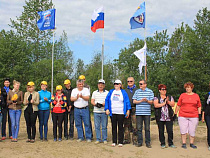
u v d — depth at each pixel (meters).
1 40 27.38
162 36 29.55
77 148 6.86
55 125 7.84
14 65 27.38
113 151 6.60
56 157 5.95
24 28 33.47
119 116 7.11
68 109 8.02
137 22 12.98
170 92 26.08
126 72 30.84
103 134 7.61
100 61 31.55
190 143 7.22
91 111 25.06
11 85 26.25
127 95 7.17
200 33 21.84
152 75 26.73
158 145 7.41
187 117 7.14
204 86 21.52
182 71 22.06
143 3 12.77
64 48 34.84
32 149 6.66
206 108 7.04
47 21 12.18
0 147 6.82
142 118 7.20
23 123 12.03
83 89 7.73
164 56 28.27
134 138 7.42
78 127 7.84
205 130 10.80
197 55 21.45
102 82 7.49
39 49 34.53
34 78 28.72
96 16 11.09
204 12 22.36
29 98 7.46
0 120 7.52
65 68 31.98
